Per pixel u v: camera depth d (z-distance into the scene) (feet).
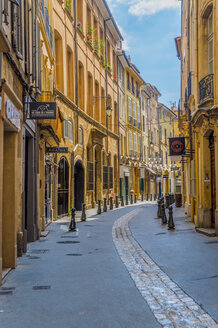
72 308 17.03
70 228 46.85
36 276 23.20
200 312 16.38
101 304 17.61
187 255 29.71
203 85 43.93
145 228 49.19
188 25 61.72
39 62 37.78
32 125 37.04
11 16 24.30
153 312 16.42
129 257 29.53
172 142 63.36
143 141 152.25
